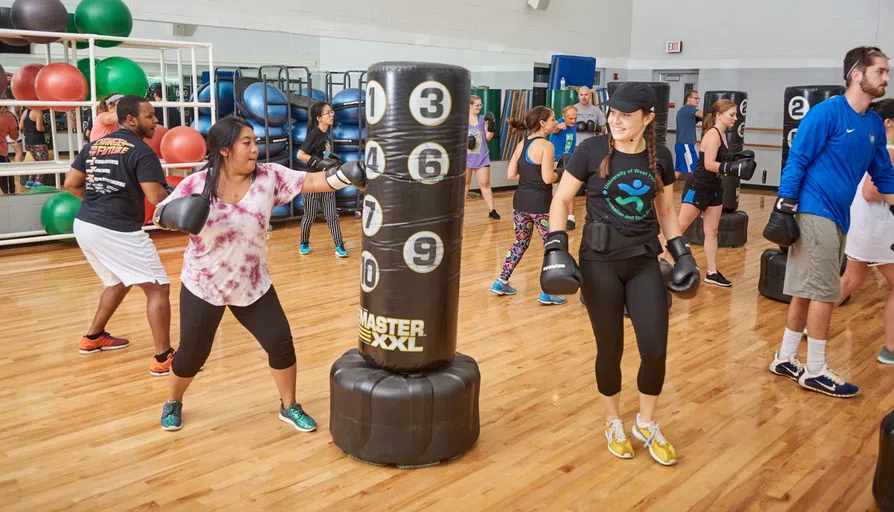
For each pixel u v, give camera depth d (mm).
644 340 2693
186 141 6207
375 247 2699
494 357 4059
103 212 3555
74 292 5223
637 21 13211
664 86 6215
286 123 7785
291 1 8492
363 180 2723
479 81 10773
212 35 7941
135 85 6367
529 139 5008
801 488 2639
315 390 3516
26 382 3584
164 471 2717
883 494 2406
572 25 12047
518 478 2699
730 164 4984
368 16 9242
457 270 2795
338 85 9156
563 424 3182
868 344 4352
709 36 12453
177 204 2533
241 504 2492
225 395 3453
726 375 3809
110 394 3453
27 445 2916
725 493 2598
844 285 4211
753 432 3111
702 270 6391
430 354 2756
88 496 2529
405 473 2729
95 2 6035
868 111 3396
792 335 3725
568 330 4586
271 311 2941
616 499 2553
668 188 2768
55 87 5910
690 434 3090
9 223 6562
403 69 2555
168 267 5980
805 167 3402
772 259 5340
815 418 3262
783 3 11633
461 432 2803
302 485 2629
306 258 6496
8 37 6250
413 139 2586
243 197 2736
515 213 5180
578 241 7477
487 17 10656
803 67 11570
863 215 3965
